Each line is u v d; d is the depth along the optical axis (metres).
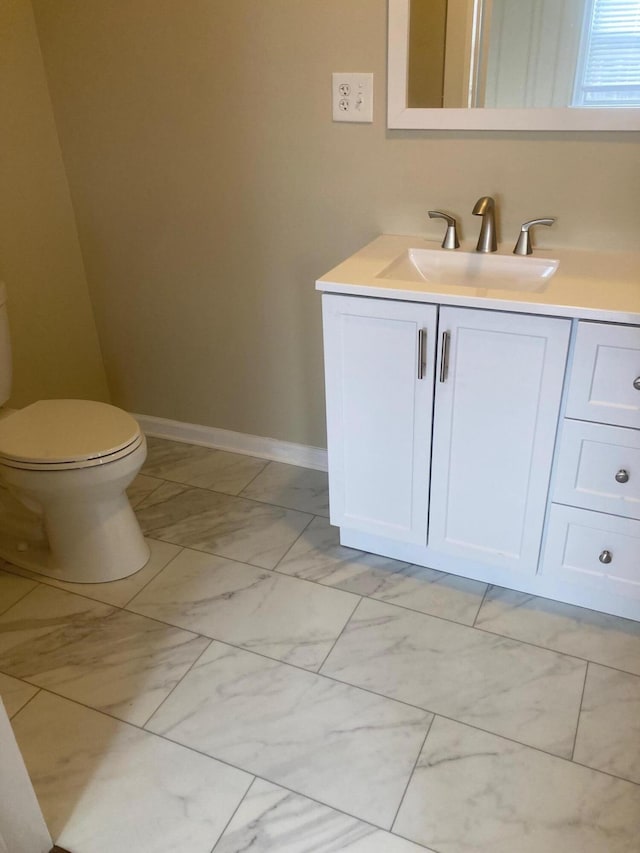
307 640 1.85
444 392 1.74
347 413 1.89
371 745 1.58
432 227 2.02
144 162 2.29
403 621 1.89
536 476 1.75
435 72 1.81
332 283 1.72
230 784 1.51
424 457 1.86
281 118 2.04
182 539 2.22
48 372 2.53
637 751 1.54
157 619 1.93
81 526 2.00
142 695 1.71
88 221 2.48
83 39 2.17
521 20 1.69
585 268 1.74
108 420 2.02
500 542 1.89
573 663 1.75
